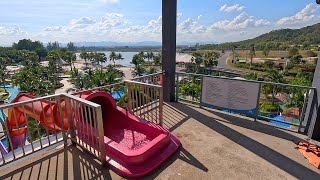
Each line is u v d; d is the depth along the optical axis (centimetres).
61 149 359
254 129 445
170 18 560
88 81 3784
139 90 466
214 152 358
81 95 409
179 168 315
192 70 7031
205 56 7350
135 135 399
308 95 417
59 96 351
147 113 474
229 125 464
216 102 546
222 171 308
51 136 392
